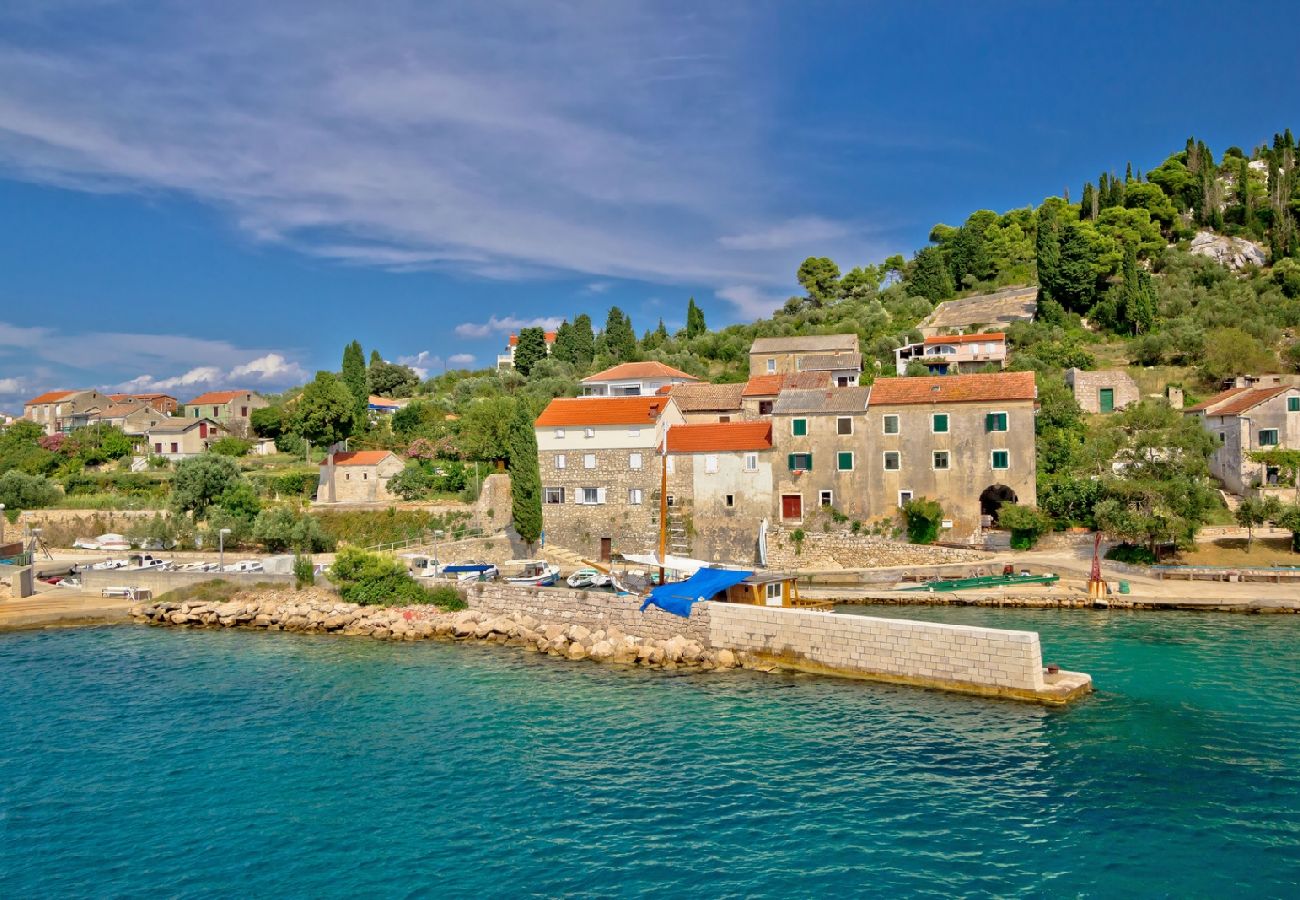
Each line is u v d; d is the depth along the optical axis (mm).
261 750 35344
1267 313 114875
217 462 88062
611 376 95375
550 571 67625
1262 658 43500
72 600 63188
